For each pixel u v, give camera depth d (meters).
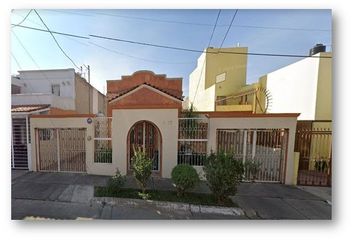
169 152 6.63
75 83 13.84
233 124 6.58
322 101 8.00
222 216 4.41
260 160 6.61
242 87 13.74
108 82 11.18
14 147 7.34
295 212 4.63
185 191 5.27
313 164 6.56
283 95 9.91
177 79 11.20
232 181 4.65
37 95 9.76
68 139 7.07
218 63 14.59
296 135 6.69
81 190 5.44
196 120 6.77
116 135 6.75
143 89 8.48
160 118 6.66
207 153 6.63
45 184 5.87
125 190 5.43
